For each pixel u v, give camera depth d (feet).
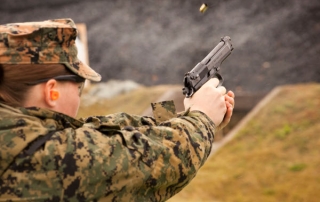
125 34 32.81
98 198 4.82
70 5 34.81
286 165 21.11
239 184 20.88
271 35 28.04
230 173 21.61
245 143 23.30
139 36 32.35
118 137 4.99
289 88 25.62
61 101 5.15
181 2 31.83
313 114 23.26
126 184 4.88
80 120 5.76
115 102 29.68
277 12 28.60
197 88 5.86
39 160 4.72
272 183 20.40
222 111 5.70
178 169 5.09
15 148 4.71
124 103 29.25
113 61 32.35
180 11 31.68
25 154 4.73
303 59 26.78
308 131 22.52
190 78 5.82
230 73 28.02
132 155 4.91
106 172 4.80
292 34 27.66
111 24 33.37
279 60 27.30
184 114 5.56
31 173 4.72
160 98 28.32
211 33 29.99
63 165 4.73
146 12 32.83
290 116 23.71
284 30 27.86
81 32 33.40
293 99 24.58
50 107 5.10
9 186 4.69
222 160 22.77
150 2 32.91
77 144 4.83
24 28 4.90
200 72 5.95
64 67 5.07
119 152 4.90
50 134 4.86
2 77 4.94
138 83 31.12
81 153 4.79
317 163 20.61
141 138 5.03
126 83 31.09
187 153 5.13
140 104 28.63
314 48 26.89
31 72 4.93
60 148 4.79
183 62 30.19
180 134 5.18
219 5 30.45
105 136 4.99
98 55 32.99
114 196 4.88
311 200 18.83
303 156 21.40
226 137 24.31
